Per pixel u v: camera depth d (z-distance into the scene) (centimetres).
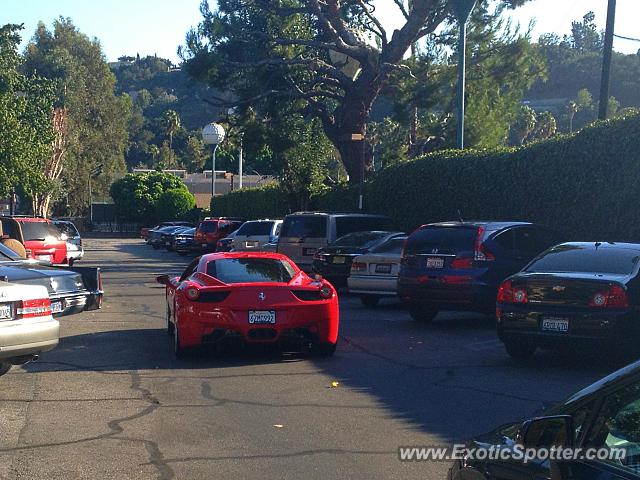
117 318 1616
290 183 3841
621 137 1683
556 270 1091
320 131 3838
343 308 1820
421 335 1391
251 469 654
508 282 1096
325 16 3384
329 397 912
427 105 3303
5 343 895
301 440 739
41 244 2406
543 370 1070
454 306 1434
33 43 8275
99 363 1119
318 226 2222
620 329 1003
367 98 3344
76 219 8125
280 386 970
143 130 16612
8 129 3622
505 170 2052
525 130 7194
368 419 814
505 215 2050
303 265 2228
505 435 406
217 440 739
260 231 2939
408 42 3228
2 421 804
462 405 873
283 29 3491
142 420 810
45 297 946
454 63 3372
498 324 1099
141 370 1069
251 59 3434
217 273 1167
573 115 8556
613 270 1060
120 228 8075
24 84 3803
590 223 1761
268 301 1111
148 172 8506
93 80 8375
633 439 326
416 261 1470
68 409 855
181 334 1125
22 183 3794
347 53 3266
